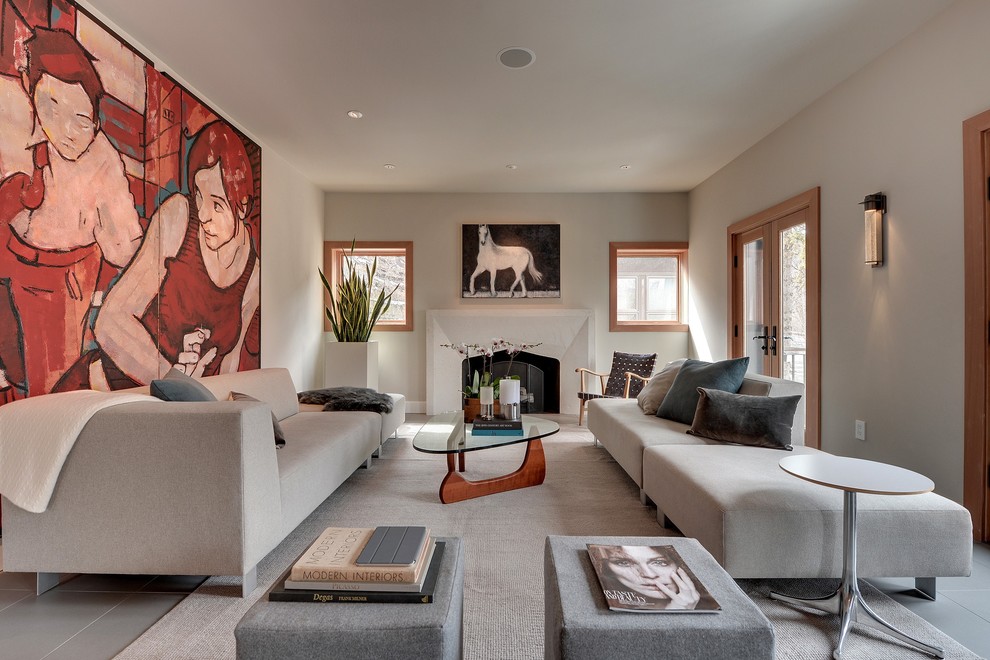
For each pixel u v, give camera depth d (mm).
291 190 5090
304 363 5473
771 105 3768
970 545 1777
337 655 994
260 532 1910
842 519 1784
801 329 4004
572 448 4340
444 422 3609
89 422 1819
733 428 2732
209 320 3566
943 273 2664
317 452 2580
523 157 4871
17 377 2131
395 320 6250
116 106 2680
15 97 2115
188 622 1694
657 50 2982
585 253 6160
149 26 2711
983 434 2443
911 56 2846
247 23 2689
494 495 3074
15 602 1835
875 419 3164
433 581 1160
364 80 3332
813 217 3709
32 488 1771
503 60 3084
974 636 1627
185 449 1803
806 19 2693
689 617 1045
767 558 1777
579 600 1112
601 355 6168
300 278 5352
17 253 2129
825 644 1583
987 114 2400
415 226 6125
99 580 2004
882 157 3072
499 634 1657
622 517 2697
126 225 2754
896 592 1914
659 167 5203
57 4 2314
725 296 5176
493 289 6125
